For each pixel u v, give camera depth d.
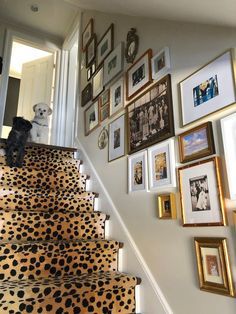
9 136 2.43
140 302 1.44
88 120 2.64
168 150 1.42
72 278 1.44
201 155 1.19
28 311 1.20
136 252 1.56
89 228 1.87
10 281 1.36
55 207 1.99
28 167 2.32
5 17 3.83
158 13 1.46
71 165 2.57
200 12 1.12
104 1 1.96
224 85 1.14
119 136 1.99
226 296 0.99
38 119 3.32
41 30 4.09
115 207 1.89
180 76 1.44
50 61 4.18
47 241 1.62
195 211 1.18
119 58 2.17
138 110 1.78
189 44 1.40
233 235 1.00
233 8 0.93
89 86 2.75
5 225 1.63
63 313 1.26
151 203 1.51
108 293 1.39
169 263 1.30
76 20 3.65
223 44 1.19
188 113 1.33
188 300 1.16
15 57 4.99
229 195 1.04
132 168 1.74
